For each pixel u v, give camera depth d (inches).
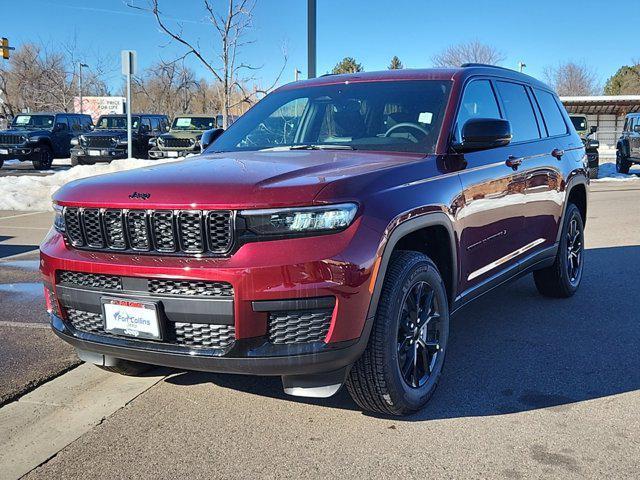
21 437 127.6
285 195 113.3
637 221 423.8
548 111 223.9
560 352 175.9
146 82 1652.3
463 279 154.6
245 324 112.9
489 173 162.9
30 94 1850.4
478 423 133.3
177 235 115.6
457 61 1621.6
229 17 486.6
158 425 133.0
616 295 235.8
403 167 136.0
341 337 114.7
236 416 137.1
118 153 841.5
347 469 115.4
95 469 116.0
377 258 118.2
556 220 212.5
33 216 438.6
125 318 121.2
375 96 171.6
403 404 130.6
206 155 166.7
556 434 128.3
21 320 198.4
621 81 3169.3
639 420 134.5
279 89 198.7
